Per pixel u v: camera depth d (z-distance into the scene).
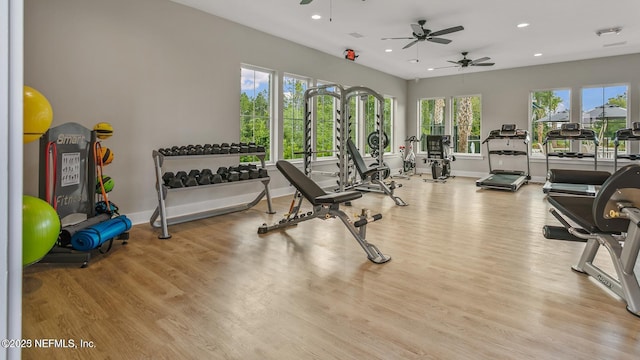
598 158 7.99
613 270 2.85
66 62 3.80
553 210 3.04
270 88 6.33
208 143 5.21
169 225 4.32
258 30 5.86
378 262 3.01
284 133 6.63
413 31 5.35
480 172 9.48
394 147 10.11
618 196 2.23
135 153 4.41
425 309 2.23
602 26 5.64
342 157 5.57
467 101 9.66
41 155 3.01
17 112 0.43
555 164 8.48
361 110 8.68
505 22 5.45
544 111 8.63
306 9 4.98
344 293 2.46
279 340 1.91
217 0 4.69
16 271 0.44
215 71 5.25
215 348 1.84
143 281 2.67
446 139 9.03
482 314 2.16
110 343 1.88
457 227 4.20
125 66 4.27
